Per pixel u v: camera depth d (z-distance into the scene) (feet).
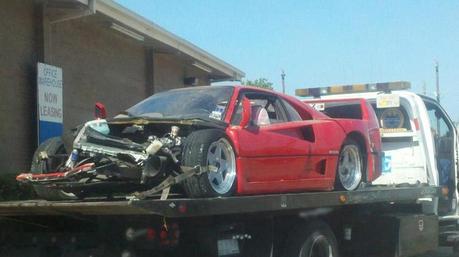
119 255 19.70
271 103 23.63
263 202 20.31
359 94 33.81
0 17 41.65
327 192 23.67
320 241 24.35
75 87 50.55
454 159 34.04
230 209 18.98
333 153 24.77
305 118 24.84
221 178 19.72
